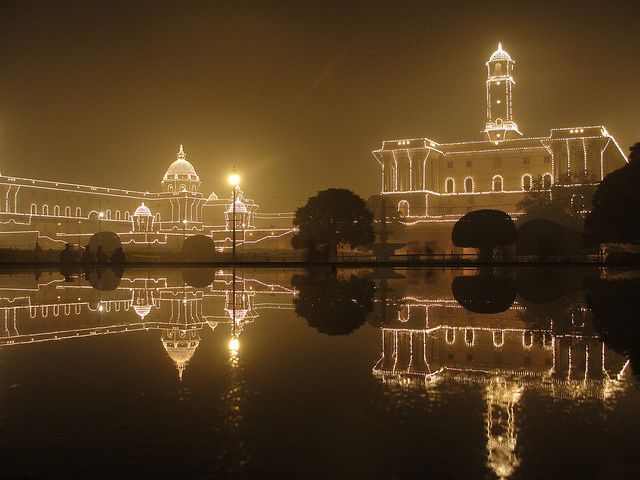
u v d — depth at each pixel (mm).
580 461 4883
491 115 122312
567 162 105688
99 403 6668
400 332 12422
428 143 115000
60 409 6434
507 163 114188
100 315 15859
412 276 35406
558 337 11586
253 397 6926
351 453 5066
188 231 135125
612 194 51875
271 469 4734
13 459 4969
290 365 8883
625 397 6898
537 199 85438
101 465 4832
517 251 58938
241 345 10789
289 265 54781
